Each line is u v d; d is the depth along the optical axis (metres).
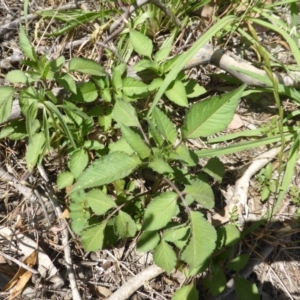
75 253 0.34
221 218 0.36
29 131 0.30
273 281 0.35
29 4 0.42
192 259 0.28
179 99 0.34
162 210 0.29
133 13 0.41
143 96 0.35
